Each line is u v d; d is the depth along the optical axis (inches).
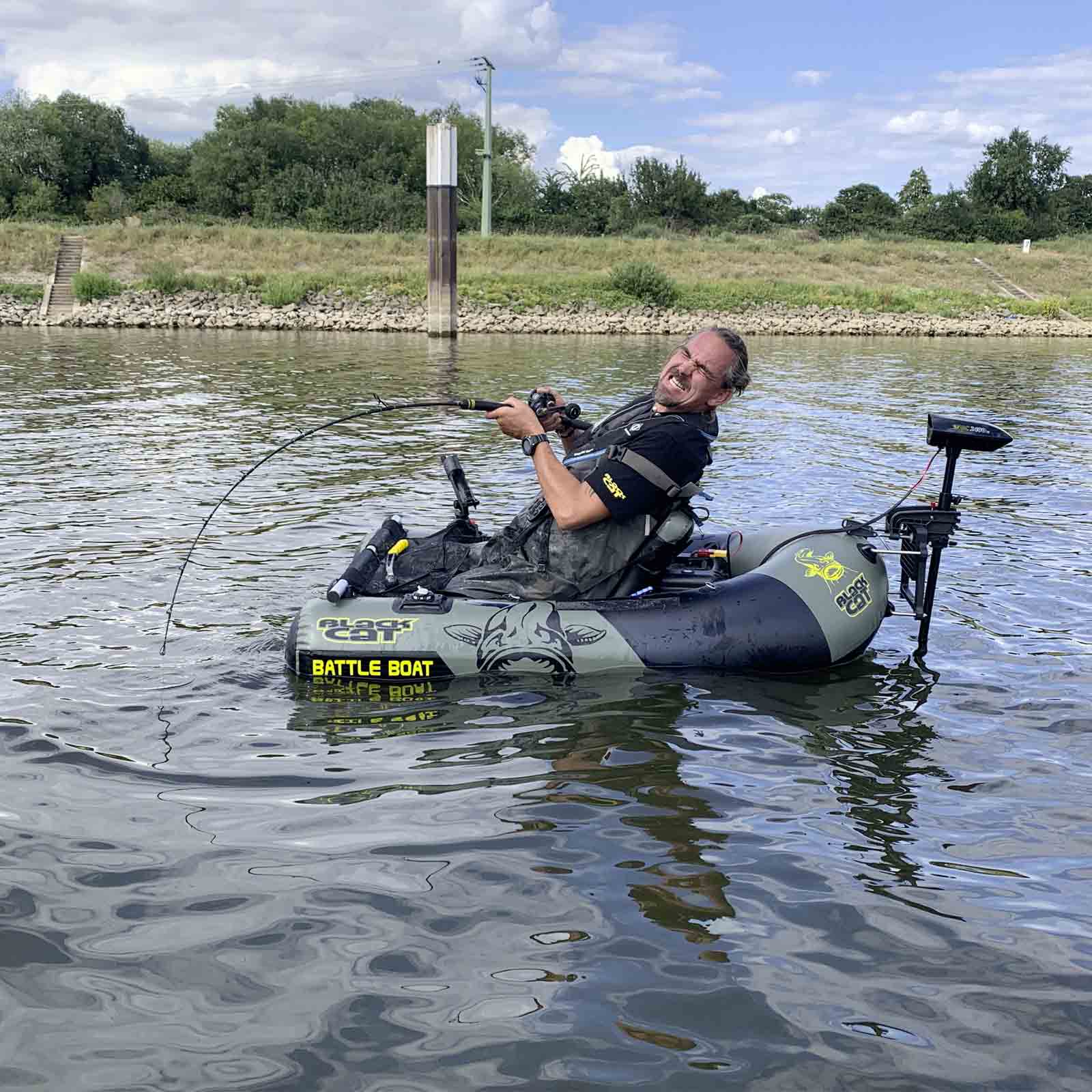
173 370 639.1
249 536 234.8
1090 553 233.6
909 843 111.6
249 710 143.4
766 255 1717.5
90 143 2687.0
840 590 164.1
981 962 90.8
